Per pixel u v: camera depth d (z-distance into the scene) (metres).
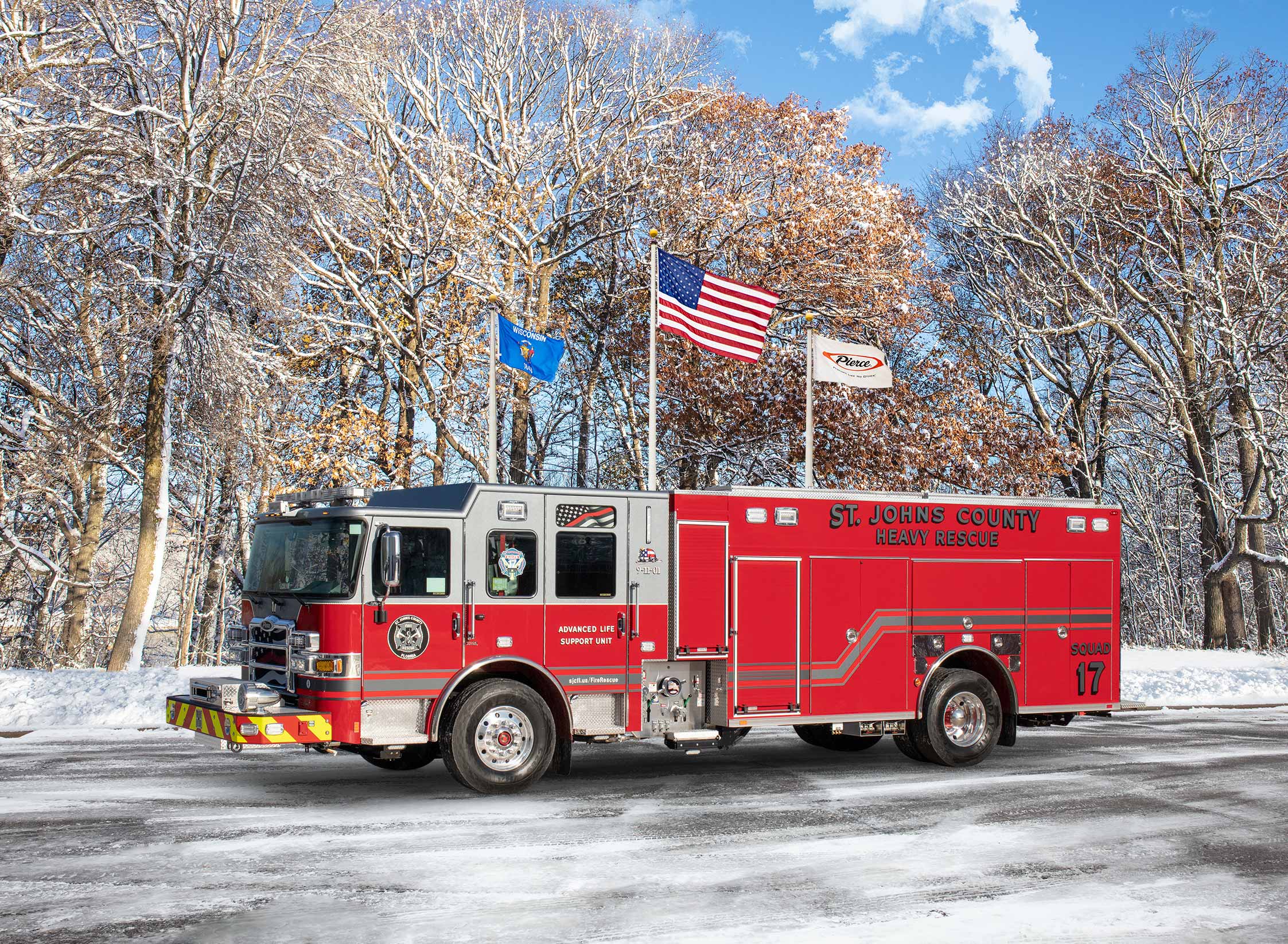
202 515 32.66
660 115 35.31
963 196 41.38
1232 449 42.69
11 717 14.82
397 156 31.50
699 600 11.02
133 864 7.46
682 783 11.04
